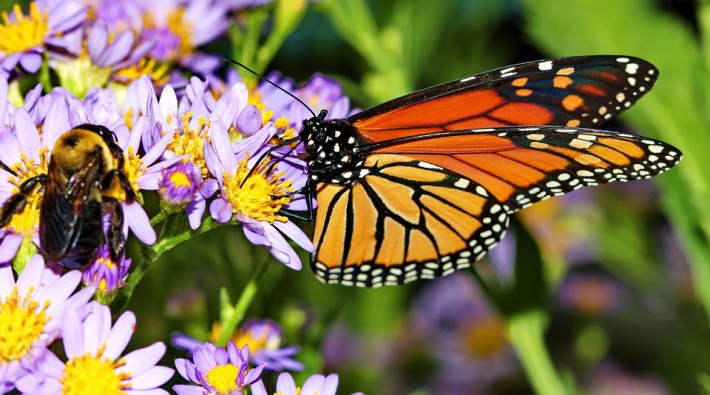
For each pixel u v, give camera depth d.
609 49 0.50
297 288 0.50
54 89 0.44
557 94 0.44
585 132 0.44
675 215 0.47
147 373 0.41
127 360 0.41
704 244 0.47
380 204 0.45
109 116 0.43
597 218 0.57
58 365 0.40
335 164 0.44
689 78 0.49
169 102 0.43
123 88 0.45
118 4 0.47
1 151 0.42
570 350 0.58
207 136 0.43
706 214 0.47
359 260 0.45
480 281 0.48
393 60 0.51
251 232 0.42
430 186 0.45
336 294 0.50
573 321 0.58
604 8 0.50
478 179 0.45
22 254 0.41
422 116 0.45
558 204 0.57
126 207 0.41
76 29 0.45
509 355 0.59
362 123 0.45
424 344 0.58
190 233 0.43
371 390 0.55
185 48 0.48
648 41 0.49
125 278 0.42
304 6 0.49
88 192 0.41
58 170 0.41
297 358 0.47
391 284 0.46
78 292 0.41
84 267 0.41
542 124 0.45
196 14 0.48
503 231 0.45
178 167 0.42
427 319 0.58
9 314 0.41
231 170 0.43
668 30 0.49
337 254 0.45
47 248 0.40
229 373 0.41
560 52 0.50
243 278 0.47
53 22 0.45
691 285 0.57
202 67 0.48
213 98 0.44
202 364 0.42
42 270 0.41
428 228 0.45
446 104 0.45
